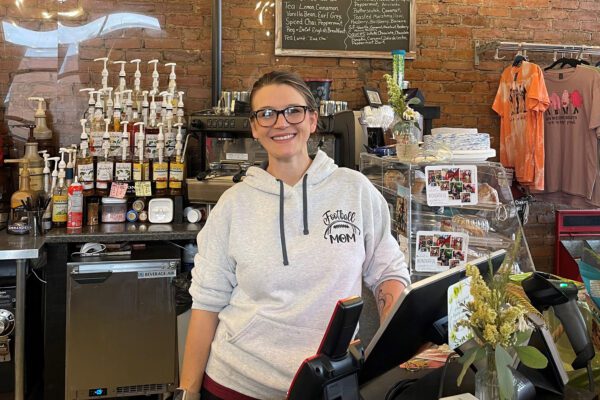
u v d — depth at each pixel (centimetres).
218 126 291
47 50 334
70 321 265
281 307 141
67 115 337
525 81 345
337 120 290
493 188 195
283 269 142
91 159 298
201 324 152
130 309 270
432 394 116
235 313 148
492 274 111
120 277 269
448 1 376
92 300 266
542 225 393
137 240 288
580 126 342
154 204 303
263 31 358
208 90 353
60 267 269
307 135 150
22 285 249
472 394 112
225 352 145
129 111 310
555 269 383
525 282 122
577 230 370
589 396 118
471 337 109
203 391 152
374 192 156
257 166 158
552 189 357
